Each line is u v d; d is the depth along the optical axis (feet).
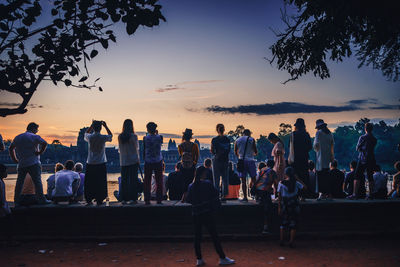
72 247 25.53
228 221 27.61
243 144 28.86
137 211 27.40
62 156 631.56
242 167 28.50
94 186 27.71
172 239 26.78
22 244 26.35
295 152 27.66
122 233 27.53
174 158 587.68
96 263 21.52
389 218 27.58
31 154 28.04
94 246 25.77
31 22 14.79
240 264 20.83
